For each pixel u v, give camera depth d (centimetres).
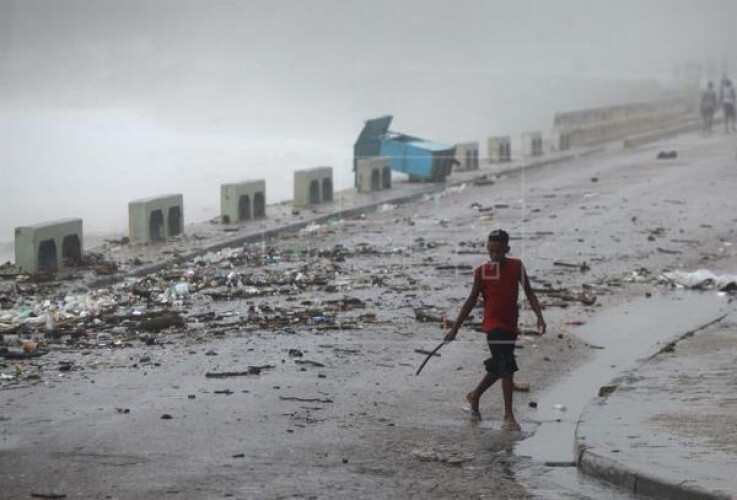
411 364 1292
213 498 780
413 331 1485
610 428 967
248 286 1831
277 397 1118
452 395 1155
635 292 1814
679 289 1850
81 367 1247
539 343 1426
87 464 866
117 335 1437
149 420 1013
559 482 851
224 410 1059
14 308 1616
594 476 861
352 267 2034
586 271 2003
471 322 1549
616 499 806
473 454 931
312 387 1169
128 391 1132
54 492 787
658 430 958
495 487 831
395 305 1670
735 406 1050
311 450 926
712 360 1278
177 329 1477
